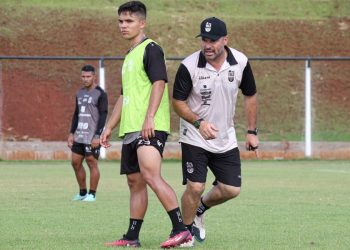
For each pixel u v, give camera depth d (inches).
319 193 1946.4
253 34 5629.9
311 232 1190.9
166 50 5305.1
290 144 4261.8
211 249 999.0
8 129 4387.3
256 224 1296.8
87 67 1713.8
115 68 4889.3
